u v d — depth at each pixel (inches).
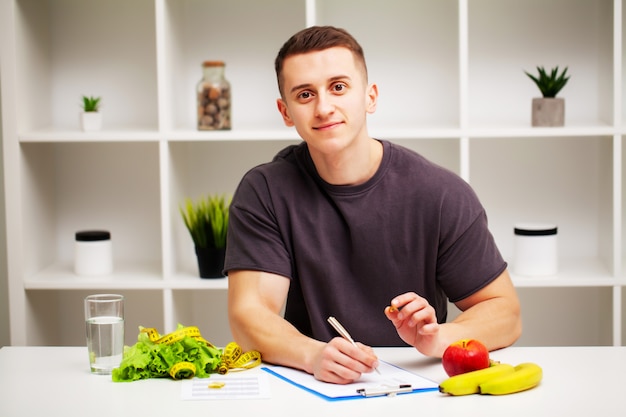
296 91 65.9
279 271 72.9
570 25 115.0
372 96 73.7
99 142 120.5
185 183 117.0
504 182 118.5
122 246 122.0
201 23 117.1
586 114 115.7
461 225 72.3
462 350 57.2
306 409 53.2
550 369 61.1
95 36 118.1
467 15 111.7
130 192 121.3
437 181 73.3
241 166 119.6
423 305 61.1
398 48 116.3
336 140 66.0
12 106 105.9
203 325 122.4
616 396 54.9
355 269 74.1
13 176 106.9
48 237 118.2
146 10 117.5
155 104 118.7
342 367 57.6
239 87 117.8
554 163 117.9
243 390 57.1
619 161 103.8
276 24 116.6
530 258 106.6
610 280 104.7
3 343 124.3
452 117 116.8
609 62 107.6
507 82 116.3
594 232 118.3
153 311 122.3
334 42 65.9
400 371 60.6
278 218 73.9
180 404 54.4
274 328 65.7
